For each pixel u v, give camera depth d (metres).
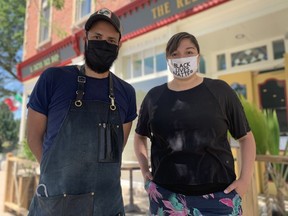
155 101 1.87
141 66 5.84
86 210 1.47
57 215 1.42
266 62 4.73
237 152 2.52
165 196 1.72
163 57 5.40
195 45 1.86
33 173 4.54
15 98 14.59
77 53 6.83
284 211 2.68
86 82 1.60
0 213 4.67
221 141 1.71
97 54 1.62
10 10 10.80
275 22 4.12
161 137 1.78
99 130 1.54
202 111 1.69
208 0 4.06
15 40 13.53
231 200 1.62
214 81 1.80
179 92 1.81
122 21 5.56
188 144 1.67
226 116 1.74
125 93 1.77
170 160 1.72
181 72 1.82
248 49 5.00
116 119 1.63
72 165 1.47
